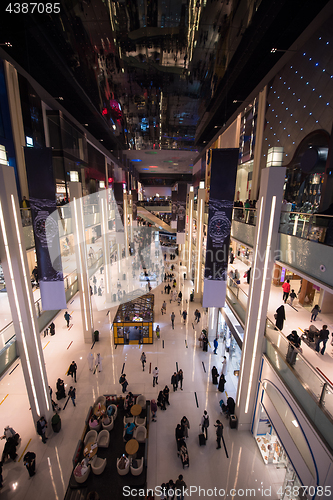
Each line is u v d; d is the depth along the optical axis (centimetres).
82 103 1476
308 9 767
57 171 1568
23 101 1223
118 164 2773
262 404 847
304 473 587
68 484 734
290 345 685
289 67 1026
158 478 753
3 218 701
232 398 967
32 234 935
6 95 1138
